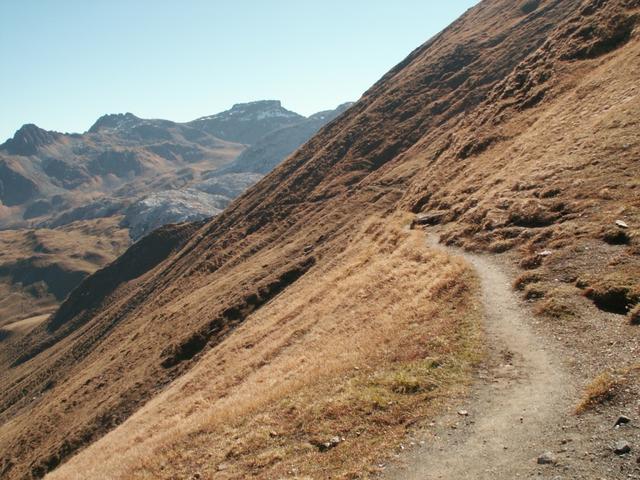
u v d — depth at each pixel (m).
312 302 43.22
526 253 24.47
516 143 44.72
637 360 13.70
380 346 20.94
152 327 92.50
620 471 9.85
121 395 65.19
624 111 33.22
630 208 22.73
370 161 117.12
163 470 17.02
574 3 116.12
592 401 12.46
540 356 15.80
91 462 31.47
